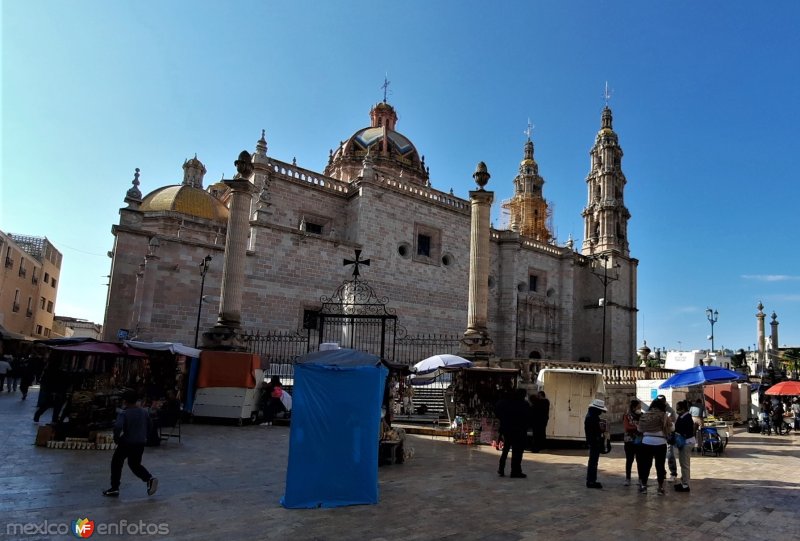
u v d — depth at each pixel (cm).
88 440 1321
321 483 896
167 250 2958
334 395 922
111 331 2891
